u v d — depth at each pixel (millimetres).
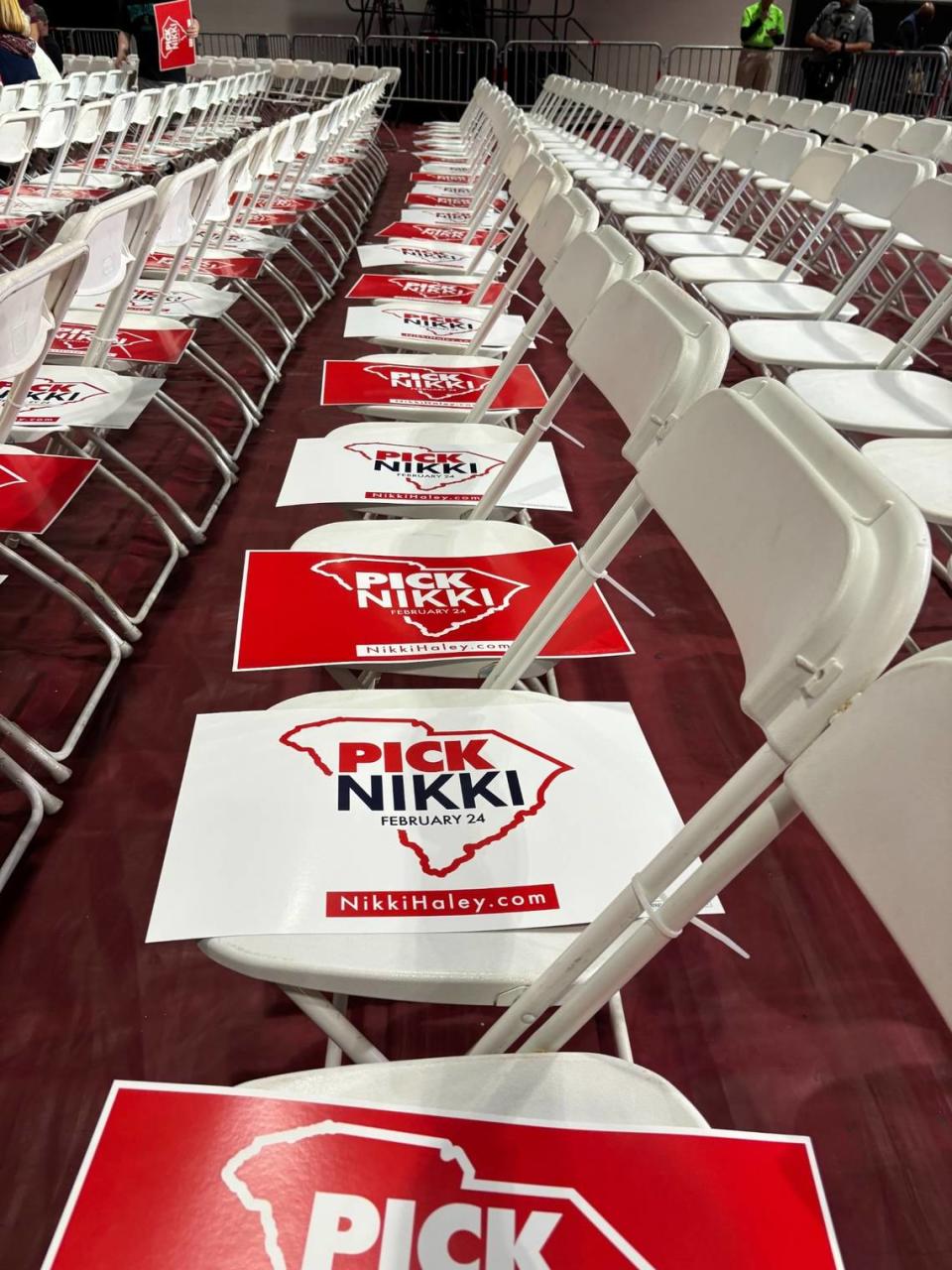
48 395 2379
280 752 1333
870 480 881
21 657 2416
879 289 5930
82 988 1642
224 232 4195
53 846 1888
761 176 5758
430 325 3215
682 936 1807
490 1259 752
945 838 639
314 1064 1556
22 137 4629
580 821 1251
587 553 1438
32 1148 1411
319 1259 745
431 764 1323
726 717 2359
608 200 5613
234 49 14039
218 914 1096
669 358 1394
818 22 9125
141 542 2957
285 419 3867
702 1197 795
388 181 9234
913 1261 1337
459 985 1042
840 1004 1694
